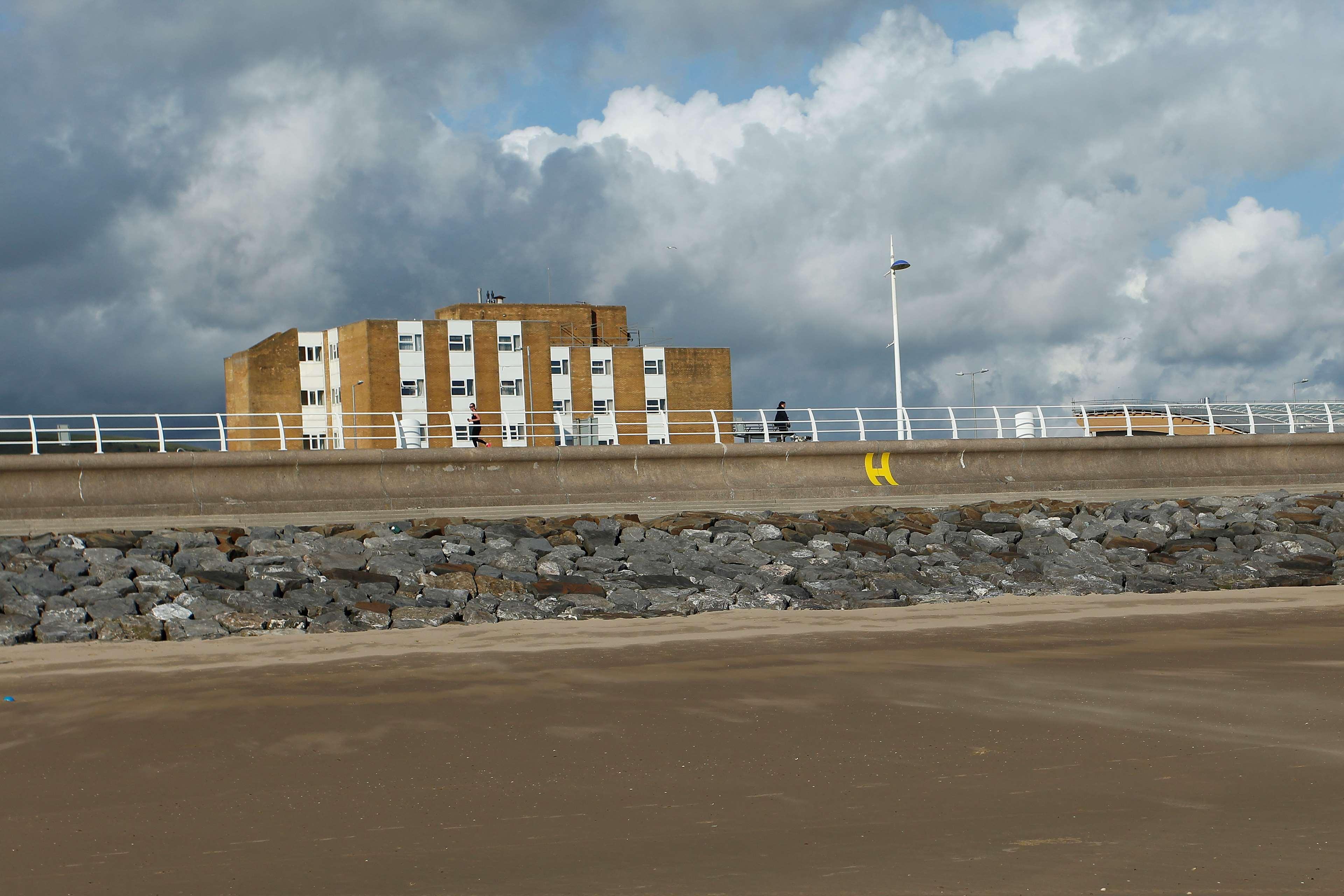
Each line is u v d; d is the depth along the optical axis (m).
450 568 23.36
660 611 21.50
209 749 11.60
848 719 12.42
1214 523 30.69
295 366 94.31
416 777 10.45
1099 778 9.94
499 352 92.88
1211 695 13.44
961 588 23.78
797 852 8.10
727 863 7.87
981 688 14.00
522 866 7.91
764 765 10.63
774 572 24.61
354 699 13.88
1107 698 13.35
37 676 15.80
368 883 7.62
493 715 12.88
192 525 25.94
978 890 7.19
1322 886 7.15
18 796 10.09
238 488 27.36
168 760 11.22
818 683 14.48
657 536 27.27
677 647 17.58
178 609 19.97
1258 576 25.62
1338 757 10.51
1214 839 8.17
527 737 11.85
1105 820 8.70
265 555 23.69
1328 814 8.77
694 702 13.41
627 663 16.20
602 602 21.95
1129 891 7.11
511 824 8.98
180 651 17.73
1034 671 15.14
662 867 7.81
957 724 12.10
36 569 22.08
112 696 14.27
